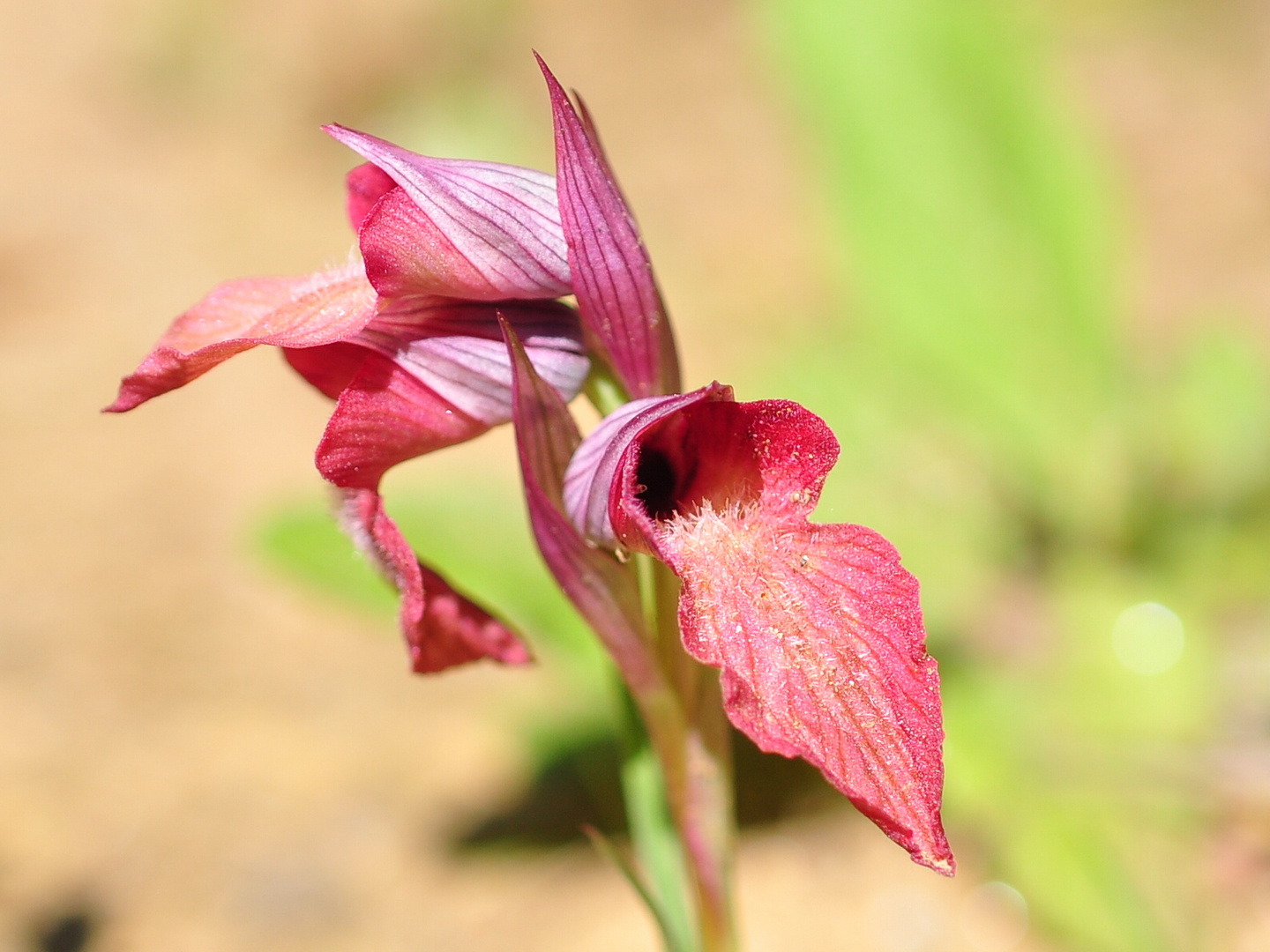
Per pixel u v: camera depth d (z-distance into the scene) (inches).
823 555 6.3
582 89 20.8
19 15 24.2
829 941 9.2
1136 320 14.5
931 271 11.1
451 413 6.7
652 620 7.1
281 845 9.8
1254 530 11.1
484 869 9.6
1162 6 20.1
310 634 12.0
